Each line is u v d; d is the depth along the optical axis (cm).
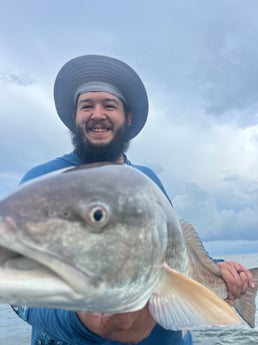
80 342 47
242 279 66
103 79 83
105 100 81
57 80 87
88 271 35
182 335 67
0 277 31
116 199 38
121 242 37
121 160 83
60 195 36
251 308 73
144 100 88
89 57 83
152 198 43
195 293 41
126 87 85
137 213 39
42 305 33
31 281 32
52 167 73
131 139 92
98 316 44
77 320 46
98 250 36
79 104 82
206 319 40
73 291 34
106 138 80
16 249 33
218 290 63
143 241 39
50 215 35
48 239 34
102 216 36
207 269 61
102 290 35
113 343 49
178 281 42
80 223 35
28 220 34
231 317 40
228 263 67
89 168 41
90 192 37
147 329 45
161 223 43
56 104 89
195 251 58
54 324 48
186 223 58
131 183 41
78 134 80
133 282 38
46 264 33
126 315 43
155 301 41
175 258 47
